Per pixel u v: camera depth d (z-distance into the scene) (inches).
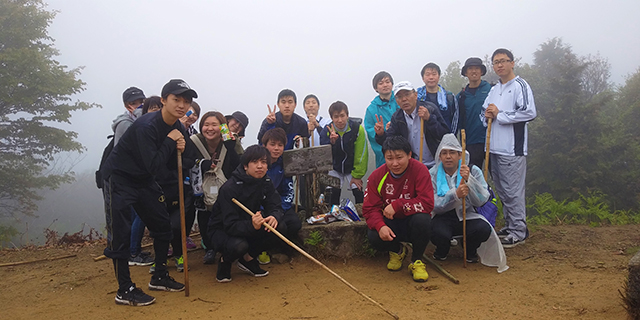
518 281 152.3
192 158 162.2
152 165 132.3
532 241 209.2
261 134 216.2
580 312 119.8
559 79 948.0
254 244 161.0
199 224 184.2
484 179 176.2
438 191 172.7
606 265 166.6
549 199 283.4
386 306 129.7
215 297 142.4
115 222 134.5
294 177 213.8
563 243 203.6
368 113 239.8
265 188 163.3
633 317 106.3
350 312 125.6
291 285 153.3
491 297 136.3
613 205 818.8
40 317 130.0
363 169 225.0
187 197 176.9
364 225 181.6
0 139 876.0
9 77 804.0
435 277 159.6
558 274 158.4
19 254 219.3
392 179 162.9
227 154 181.2
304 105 253.8
